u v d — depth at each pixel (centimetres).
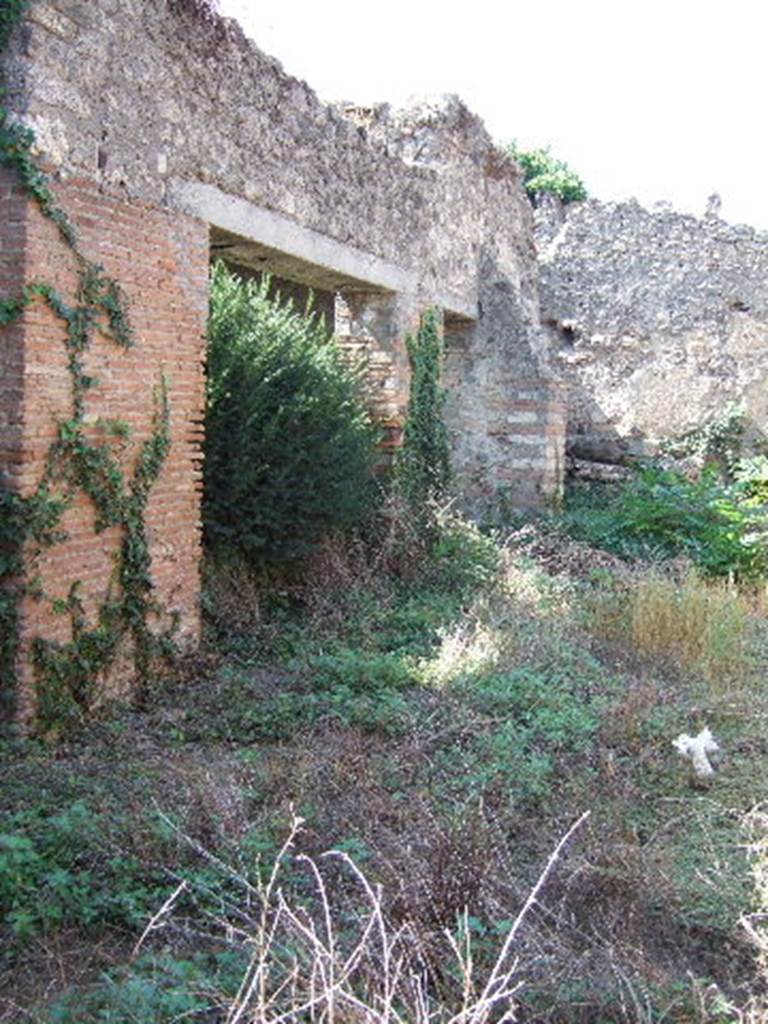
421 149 1262
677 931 425
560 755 597
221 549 848
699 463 1639
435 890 409
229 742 611
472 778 539
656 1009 365
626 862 451
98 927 403
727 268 1706
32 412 591
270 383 857
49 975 373
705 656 794
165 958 363
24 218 583
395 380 1136
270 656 782
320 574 925
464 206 1354
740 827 514
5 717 588
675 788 568
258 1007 294
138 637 689
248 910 400
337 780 524
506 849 455
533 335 1431
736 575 1174
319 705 642
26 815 467
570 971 371
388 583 982
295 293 1270
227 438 827
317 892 417
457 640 770
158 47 700
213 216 772
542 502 1425
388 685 696
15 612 587
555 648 779
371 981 348
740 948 412
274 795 509
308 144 924
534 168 2662
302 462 866
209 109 765
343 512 904
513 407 1432
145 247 690
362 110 1280
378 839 462
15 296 584
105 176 649
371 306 1138
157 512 707
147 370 694
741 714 686
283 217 882
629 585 960
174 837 444
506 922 393
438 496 1191
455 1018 302
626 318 1723
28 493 592
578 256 1742
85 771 532
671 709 677
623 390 1717
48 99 596
